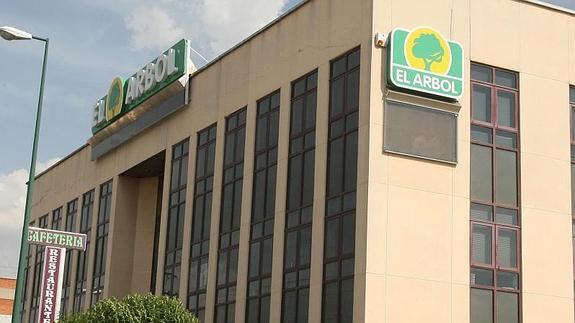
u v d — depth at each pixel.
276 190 30.89
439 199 27.14
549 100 29.95
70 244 26.72
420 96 27.39
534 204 28.81
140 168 42.12
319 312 27.39
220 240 33.84
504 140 28.86
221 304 32.88
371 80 26.89
